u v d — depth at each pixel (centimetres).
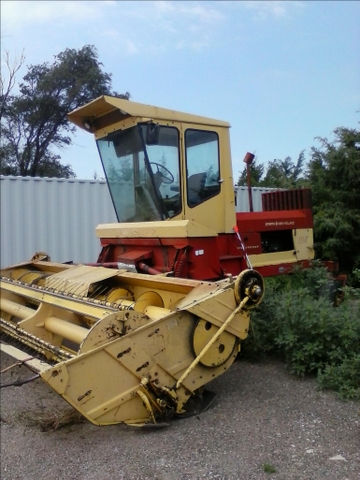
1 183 948
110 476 346
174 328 414
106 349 380
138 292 529
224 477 337
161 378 408
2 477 355
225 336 443
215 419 427
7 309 607
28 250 975
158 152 595
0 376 583
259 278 452
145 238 597
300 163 2148
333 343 525
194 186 618
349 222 1184
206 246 562
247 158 737
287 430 401
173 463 357
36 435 418
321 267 753
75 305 479
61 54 2327
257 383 514
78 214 1036
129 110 564
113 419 388
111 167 664
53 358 462
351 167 1193
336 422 412
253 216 727
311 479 329
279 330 569
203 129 626
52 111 2288
